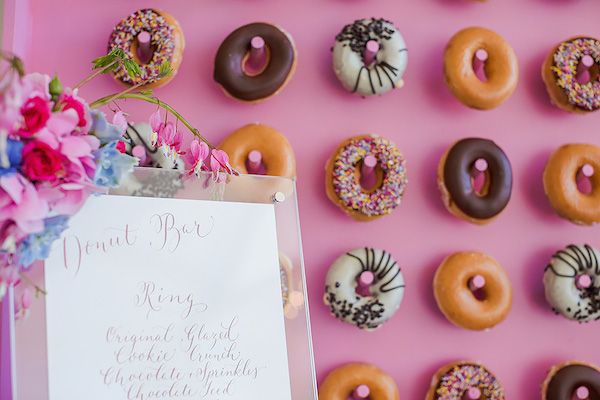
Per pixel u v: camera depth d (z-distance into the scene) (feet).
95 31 3.59
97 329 2.42
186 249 2.53
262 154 3.52
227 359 2.50
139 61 3.55
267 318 2.56
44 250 2.27
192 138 3.56
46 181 2.24
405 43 3.80
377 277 3.51
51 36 3.55
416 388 3.55
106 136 2.40
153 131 2.66
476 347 3.62
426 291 3.63
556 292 3.60
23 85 2.20
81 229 2.46
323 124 3.69
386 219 3.66
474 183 3.73
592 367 3.58
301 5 3.78
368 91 3.63
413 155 3.73
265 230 2.62
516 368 3.63
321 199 3.63
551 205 3.72
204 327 2.50
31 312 2.38
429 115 3.78
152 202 2.54
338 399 3.41
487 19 3.92
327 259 3.59
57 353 2.38
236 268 2.56
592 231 3.80
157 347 2.45
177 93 3.60
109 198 2.50
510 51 3.75
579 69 3.78
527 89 3.88
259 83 3.54
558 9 3.99
